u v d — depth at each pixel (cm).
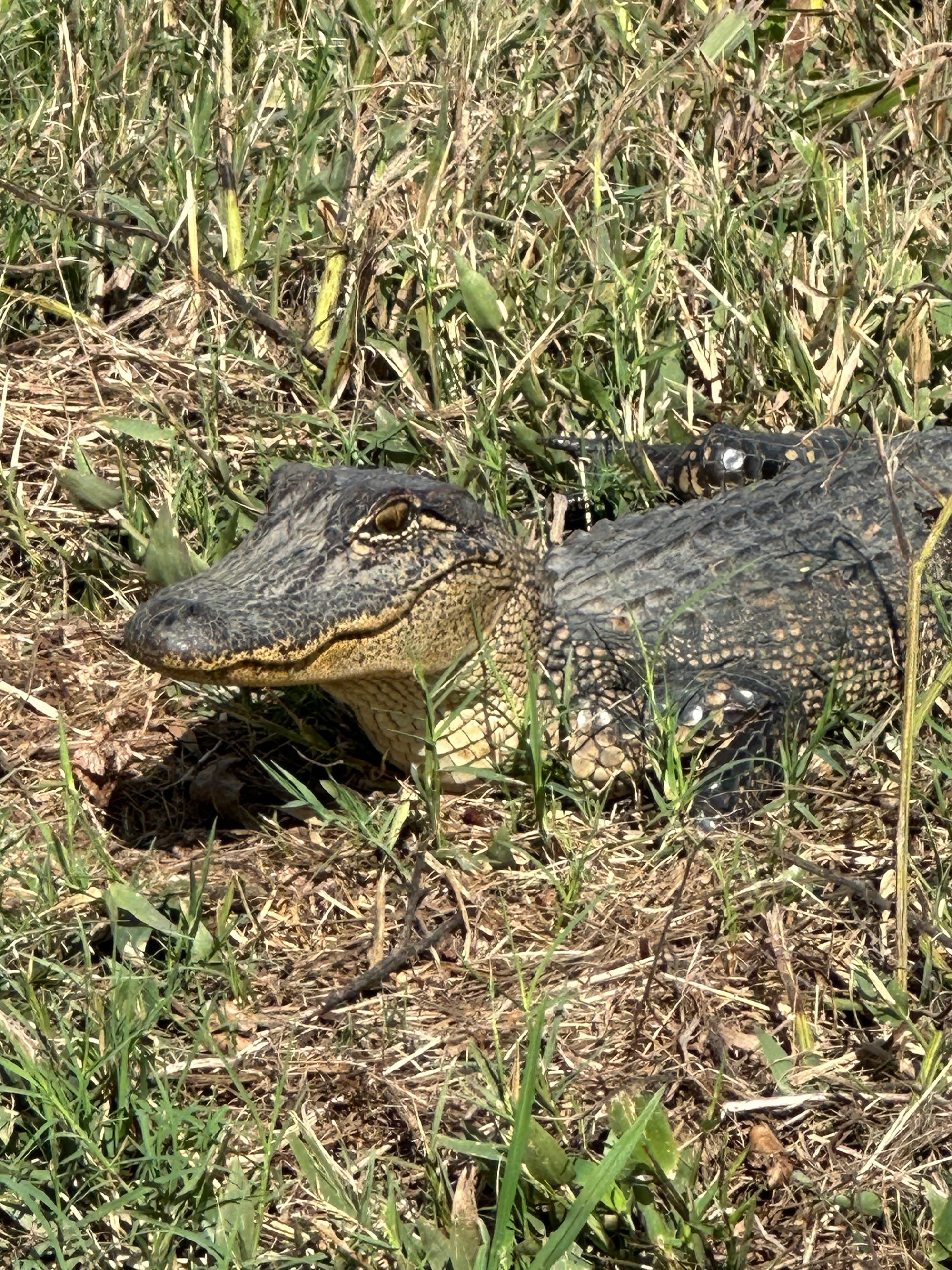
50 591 494
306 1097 320
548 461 538
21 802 413
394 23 675
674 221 613
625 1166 278
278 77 664
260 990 354
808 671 460
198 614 364
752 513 493
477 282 536
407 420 523
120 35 668
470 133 621
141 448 521
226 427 538
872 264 571
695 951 357
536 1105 311
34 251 582
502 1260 276
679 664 448
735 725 436
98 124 619
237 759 432
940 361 566
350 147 598
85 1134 293
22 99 649
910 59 662
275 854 401
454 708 419
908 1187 297
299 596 382
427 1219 295
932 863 382
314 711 450
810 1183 299
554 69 689
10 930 352
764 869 386
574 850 400
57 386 545
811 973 355
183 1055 328
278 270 570
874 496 503
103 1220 289
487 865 394
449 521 403
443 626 405
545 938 370
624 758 429
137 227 577
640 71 663
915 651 327
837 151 673
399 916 378
